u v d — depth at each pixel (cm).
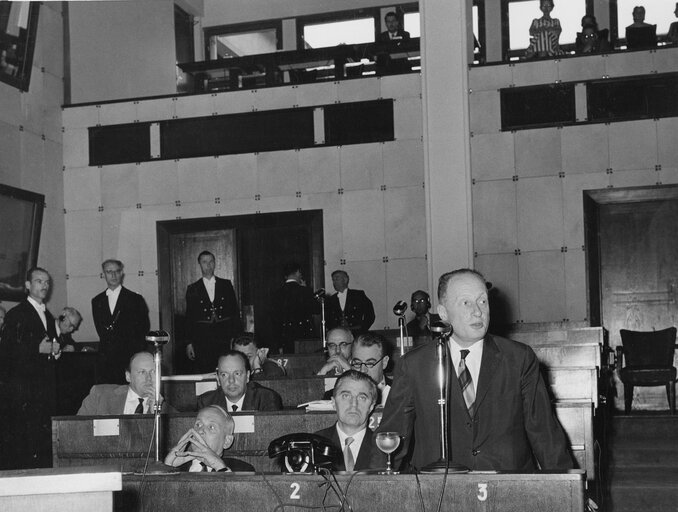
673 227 1241
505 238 1270
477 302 394
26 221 1284
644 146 1242
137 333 1179
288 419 604
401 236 1312
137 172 1388
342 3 1741
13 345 875
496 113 1279
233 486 403
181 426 627
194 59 1783
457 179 1212
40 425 853
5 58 1260
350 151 1334
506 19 1655
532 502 362
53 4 1388
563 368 720
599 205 1259
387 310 1310
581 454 604
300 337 1240
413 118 1319
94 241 1388
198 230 1370
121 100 1396
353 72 1427
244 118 1368
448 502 371
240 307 1348
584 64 1261
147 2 1625
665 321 1238
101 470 293
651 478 813
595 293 1250
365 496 382
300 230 1344
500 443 390
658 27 1599
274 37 1778
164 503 411
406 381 404
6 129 1269
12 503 282
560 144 1262
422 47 1235
